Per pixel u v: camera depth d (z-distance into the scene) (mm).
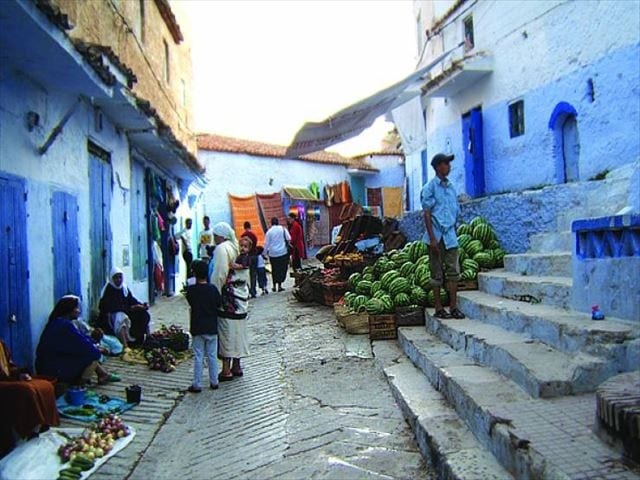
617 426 3258
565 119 10938
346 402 5949
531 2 11469
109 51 7863
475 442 4156
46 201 7535
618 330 4488
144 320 9070
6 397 4855
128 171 12023
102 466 4836
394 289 8594
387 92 12000
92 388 6945
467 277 8219
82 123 9062
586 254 5449
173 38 16297
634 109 8969
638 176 5789
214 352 7078
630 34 8977
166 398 6691
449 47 15305
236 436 5387
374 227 13539
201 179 19812
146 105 10398
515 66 12172
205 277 7086
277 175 27828
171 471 4711
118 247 11211
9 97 6590
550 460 3201
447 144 15812
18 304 6570
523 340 5457
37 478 4492
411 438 4883
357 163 32781
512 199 9391
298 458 4711
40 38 5945
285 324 10758
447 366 5555
